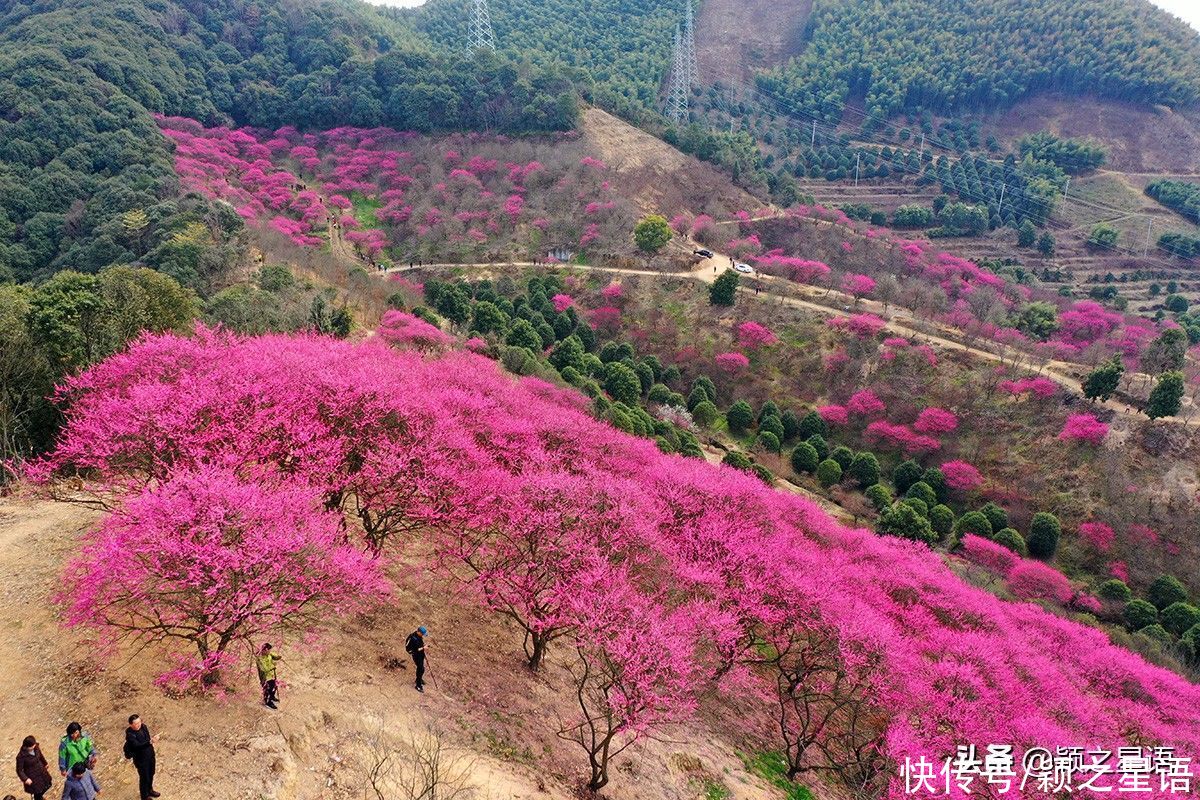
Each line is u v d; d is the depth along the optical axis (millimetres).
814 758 17422
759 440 44969
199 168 70250
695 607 16594
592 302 60719
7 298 25156
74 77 68875
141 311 24719
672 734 15867
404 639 15234
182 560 10773
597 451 23641
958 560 34188
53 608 13891
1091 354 48625
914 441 44312
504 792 11820
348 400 16594
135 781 10070
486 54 95875
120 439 14281
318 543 12086
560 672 16812
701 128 101125
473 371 26406
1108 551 36969
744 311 57375
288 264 48844
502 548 16328
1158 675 22578
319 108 92000
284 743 10953
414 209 75562
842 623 16453
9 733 10773
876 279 63125
